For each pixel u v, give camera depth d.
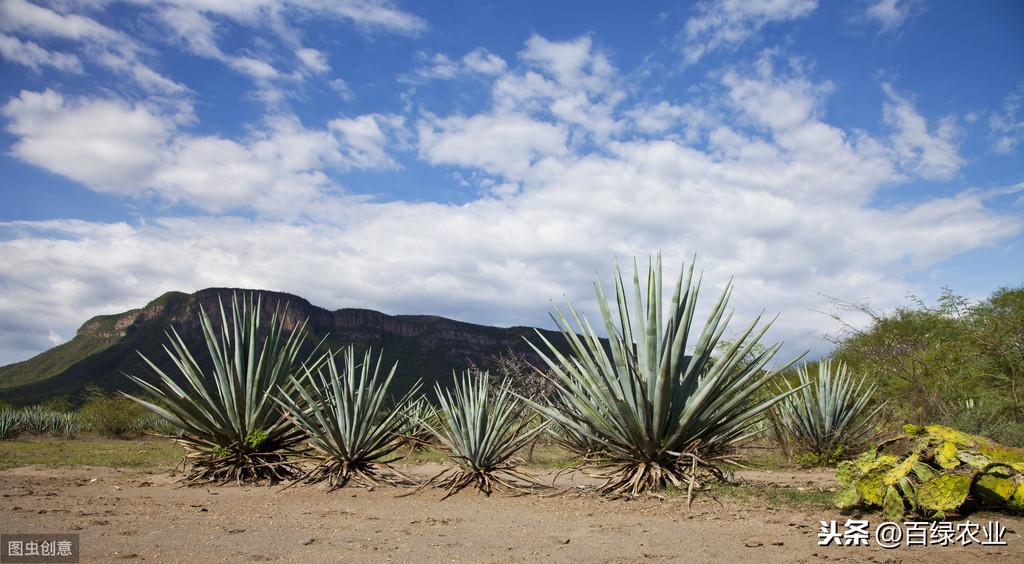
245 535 5.10
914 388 13.84
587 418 7.25
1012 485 5.71
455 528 5.52
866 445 12.23
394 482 8.77
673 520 5.82
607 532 5.29
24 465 12.59
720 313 7.23
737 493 7.02
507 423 8.18
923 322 15.31
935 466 6.14
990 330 14.31
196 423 9.09
